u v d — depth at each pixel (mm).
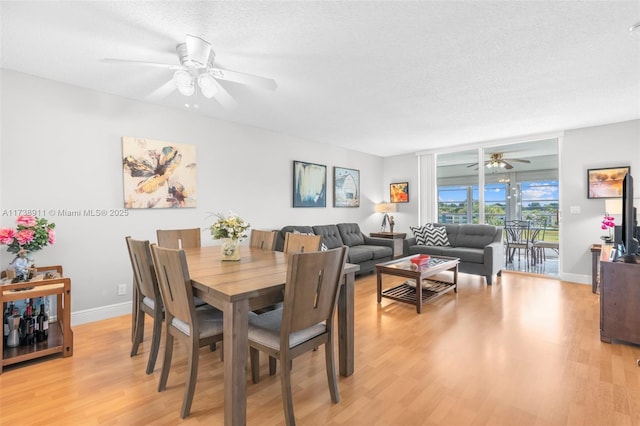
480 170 5523
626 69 2553
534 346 2428
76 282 2926
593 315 3111
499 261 4754
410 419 1602
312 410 1680
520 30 1986
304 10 1767
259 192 4484
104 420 1596
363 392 1844
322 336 1738
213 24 1900
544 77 2709
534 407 1684
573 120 4020
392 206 6219
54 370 2088
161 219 3479
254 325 1763
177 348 2443
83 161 2953
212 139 3928
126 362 2203
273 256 2561
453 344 2477
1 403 1730
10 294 2080
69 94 2871
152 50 2225
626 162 4066
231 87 2941
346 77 2691
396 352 2350
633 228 2932
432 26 1936
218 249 2988
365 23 1899
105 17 1830
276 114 3795
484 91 3029
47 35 2037
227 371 1491
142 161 3311
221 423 1580
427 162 6199
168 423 1576
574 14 1821
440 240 5391
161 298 2084
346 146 5809
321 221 5520
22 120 2643
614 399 1745
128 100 3230
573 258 4496
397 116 3855
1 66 2508
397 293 3814
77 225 2928
